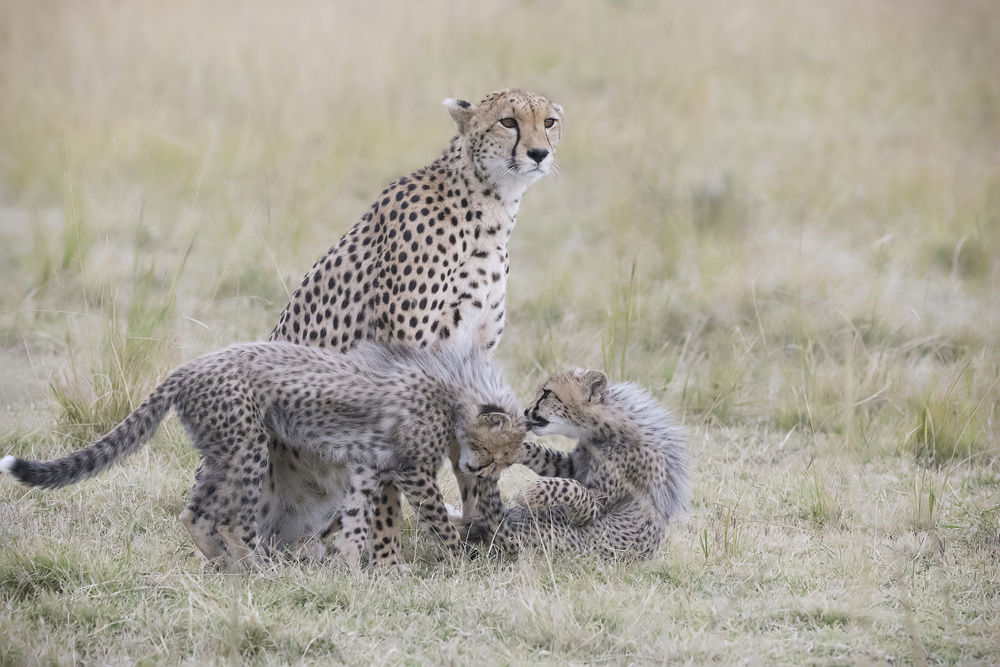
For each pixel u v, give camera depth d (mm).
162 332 11383
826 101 23219
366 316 8703
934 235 16625
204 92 21812
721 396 11523
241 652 6406
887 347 12867
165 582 7301
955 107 23094
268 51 23562
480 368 8172
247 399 7578
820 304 13625
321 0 28094
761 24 28062
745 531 8508
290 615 6828
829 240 16609
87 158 18125
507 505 9055
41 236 14609
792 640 6695
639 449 8297
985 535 8484
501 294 9133
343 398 7758
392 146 19875
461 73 23828
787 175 19016
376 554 7910
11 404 11195
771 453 10531
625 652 6574
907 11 29703
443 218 8695
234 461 7527
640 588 7508
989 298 14422
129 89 21531
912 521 8789
